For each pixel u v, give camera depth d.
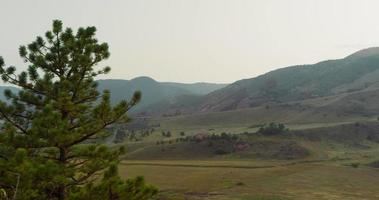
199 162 146.50
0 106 17.69
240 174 107.94
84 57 17.86
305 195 79.44
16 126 18.06
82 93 18.77
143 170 115.12
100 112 17.36
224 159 162.12
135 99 18.02
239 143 179.12
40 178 15.05
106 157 17.70
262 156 164.38
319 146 186.75
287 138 190.38
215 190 83.62
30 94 18.23
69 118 18.47
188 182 94.06
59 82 18.12
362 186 94.12
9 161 15.14
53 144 16.55
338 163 138.00
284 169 118.38
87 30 18.58
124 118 18.47
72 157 17.67
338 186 92.44
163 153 174.62
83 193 16.08
